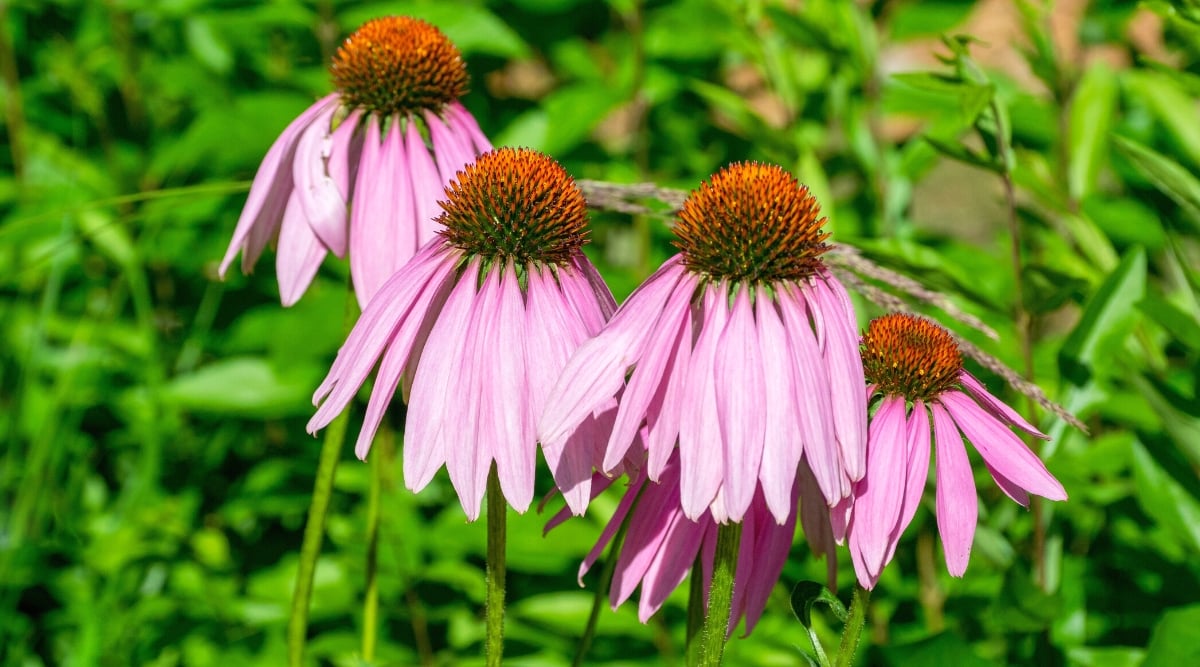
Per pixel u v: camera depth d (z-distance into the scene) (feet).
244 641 4.41
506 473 3.55
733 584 3.59
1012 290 4.52
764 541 3.68
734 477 3.49
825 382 3.52
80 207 4.02
